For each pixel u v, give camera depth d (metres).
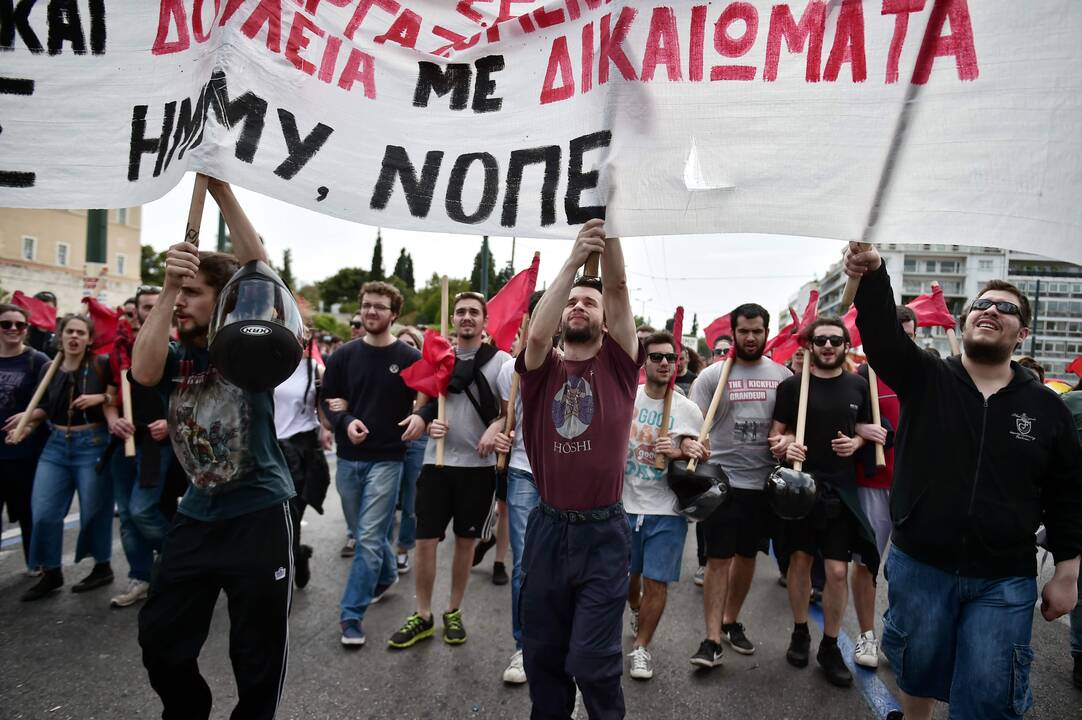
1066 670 3.69
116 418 4.27
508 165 2.46
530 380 2.56
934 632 2.39
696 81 2.32
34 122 2.42
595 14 2.39
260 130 2.38
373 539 3.87
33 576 4.66
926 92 2.15
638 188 2.34
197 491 2.28
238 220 2.41
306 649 3.66
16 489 4.59
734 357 4.14
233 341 2.01
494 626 4.07
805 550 3.76
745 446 3.99
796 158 2.25
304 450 4.61
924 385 2.47
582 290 2.60
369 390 4.11
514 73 2.48
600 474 2.44
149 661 2.21
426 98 2.52
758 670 3.64
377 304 4.18
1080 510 2.29
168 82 2.40
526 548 2.57
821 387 3.95
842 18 2.22
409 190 2.48
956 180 2.11
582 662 2.30
